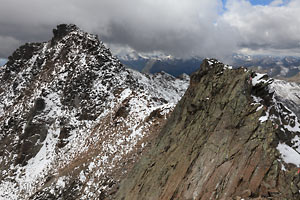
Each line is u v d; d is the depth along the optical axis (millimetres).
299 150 16078
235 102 19234
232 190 14484
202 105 23062
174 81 182000
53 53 95000
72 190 38562
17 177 57469
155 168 23906
